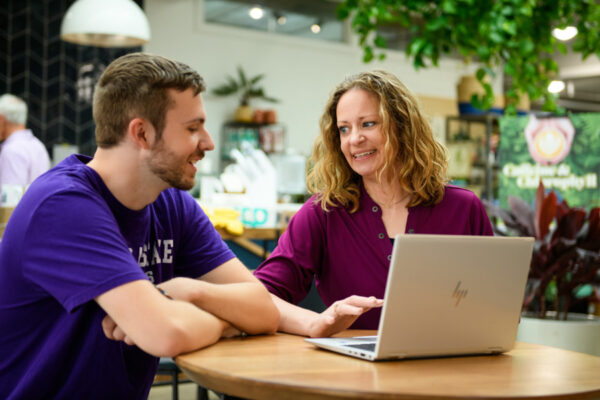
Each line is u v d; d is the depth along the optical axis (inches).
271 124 353.4
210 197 135.1
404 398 39.3
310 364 46.6
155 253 59.4
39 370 49.7
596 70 392.5
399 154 72.4
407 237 46.1
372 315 71.7
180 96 51.5
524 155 157.9
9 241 49.1
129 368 53.6
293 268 73.7
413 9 142.9
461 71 425.7
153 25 335.6
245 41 362.0
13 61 297.3
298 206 135.6
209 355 48.7
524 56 142.6
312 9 385.7
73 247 47.6
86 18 171.9
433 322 48.8
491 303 50.9
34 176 188.5
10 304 49.6
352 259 73.0
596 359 53.2
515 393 40.6
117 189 52.6
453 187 75.9
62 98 304.8
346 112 71.4
